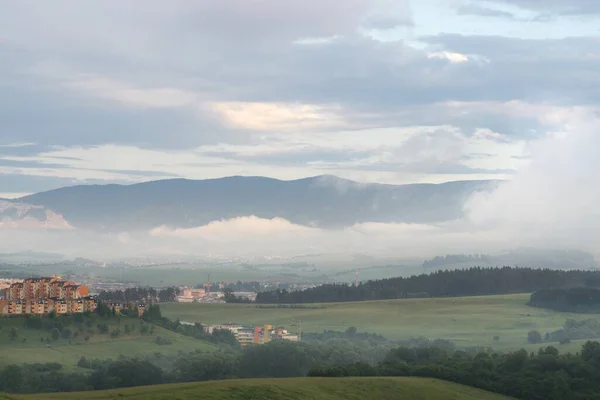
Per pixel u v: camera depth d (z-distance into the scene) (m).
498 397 160.75
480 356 193.38
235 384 116.56
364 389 135.25
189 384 115.62
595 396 165.75
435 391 148.12
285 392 117.38
